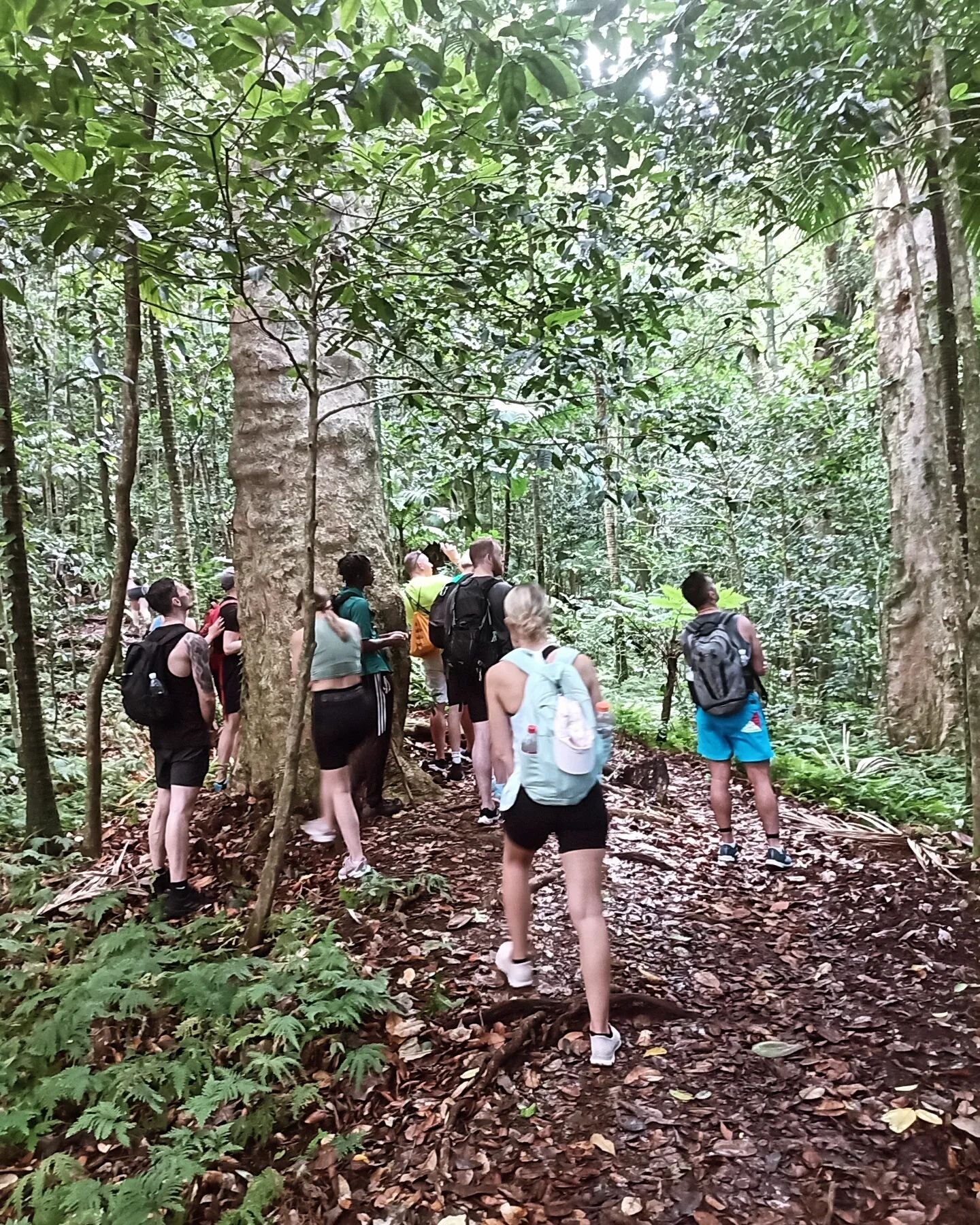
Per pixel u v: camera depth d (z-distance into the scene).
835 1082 2.63
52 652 8.76
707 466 8.57
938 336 5.81
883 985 3.21
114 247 3.14
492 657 4.75
